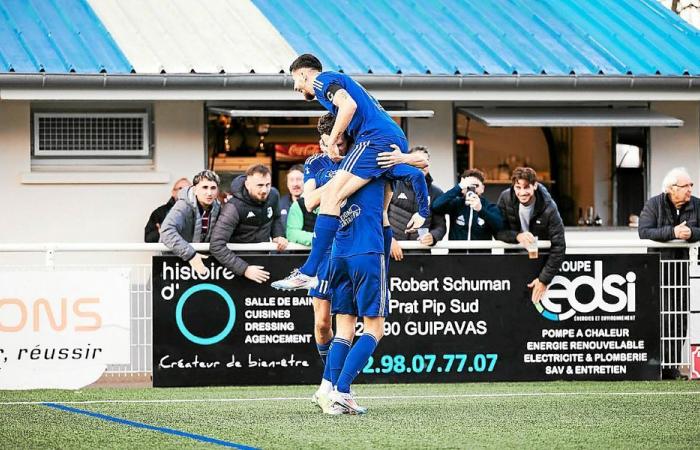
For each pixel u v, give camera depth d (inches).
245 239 812.0
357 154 626.8
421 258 813.9
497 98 1118.4
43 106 1130.7
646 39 1212.5
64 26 1146.7
